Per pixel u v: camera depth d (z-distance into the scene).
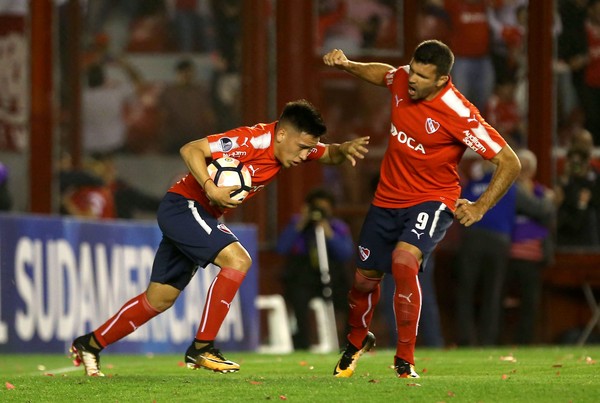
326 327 50.41
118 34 57.38
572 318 57.62
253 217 57.06
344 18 57.47
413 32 57.16
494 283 50.31
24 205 56.91
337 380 23.64
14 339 40.25
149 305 25.97
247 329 48.50
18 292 40.50
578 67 56.97
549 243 51.97
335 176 57.72
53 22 57.06
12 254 40.31
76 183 56.91
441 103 24.67
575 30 56.97
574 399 20.30
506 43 57.06
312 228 49.69
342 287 50.03
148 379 24.23
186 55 57.41
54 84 56.97
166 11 57.34
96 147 57.25
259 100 57.41
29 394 22.05
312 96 57.47
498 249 49.88
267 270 56.81
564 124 57.09
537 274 52.03
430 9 57.06
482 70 57.03
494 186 24.61
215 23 57.44
